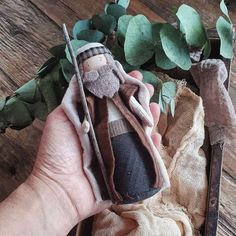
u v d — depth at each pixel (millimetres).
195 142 358
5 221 296
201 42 350
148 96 300
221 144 361
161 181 291
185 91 368
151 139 310
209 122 369
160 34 340
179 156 355
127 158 280
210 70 358
